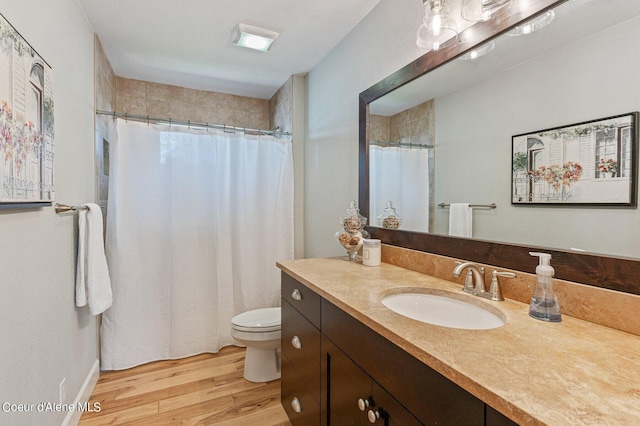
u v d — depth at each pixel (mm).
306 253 2840
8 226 994
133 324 2242
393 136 1722
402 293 1248
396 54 1685
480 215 1248
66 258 1519
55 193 1372
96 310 1685
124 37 2137
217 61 2516
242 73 2756
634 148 813
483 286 1142
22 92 1049
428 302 1226
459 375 619
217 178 2516
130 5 1789
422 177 1536
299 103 2830
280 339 1979
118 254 2182
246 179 2656
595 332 816
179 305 2379
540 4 1015
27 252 1120
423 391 742
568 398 534
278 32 2094
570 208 956
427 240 1500
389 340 842
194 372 2178
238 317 2158
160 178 2334
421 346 734
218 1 1769
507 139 1145
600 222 884
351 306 1027
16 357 1036
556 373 616
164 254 2346
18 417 1045
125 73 2740
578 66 933
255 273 2695
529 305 1022
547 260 923
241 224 2625
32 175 1123
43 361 1246
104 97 2346
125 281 2205
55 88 1385
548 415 490
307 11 1878
